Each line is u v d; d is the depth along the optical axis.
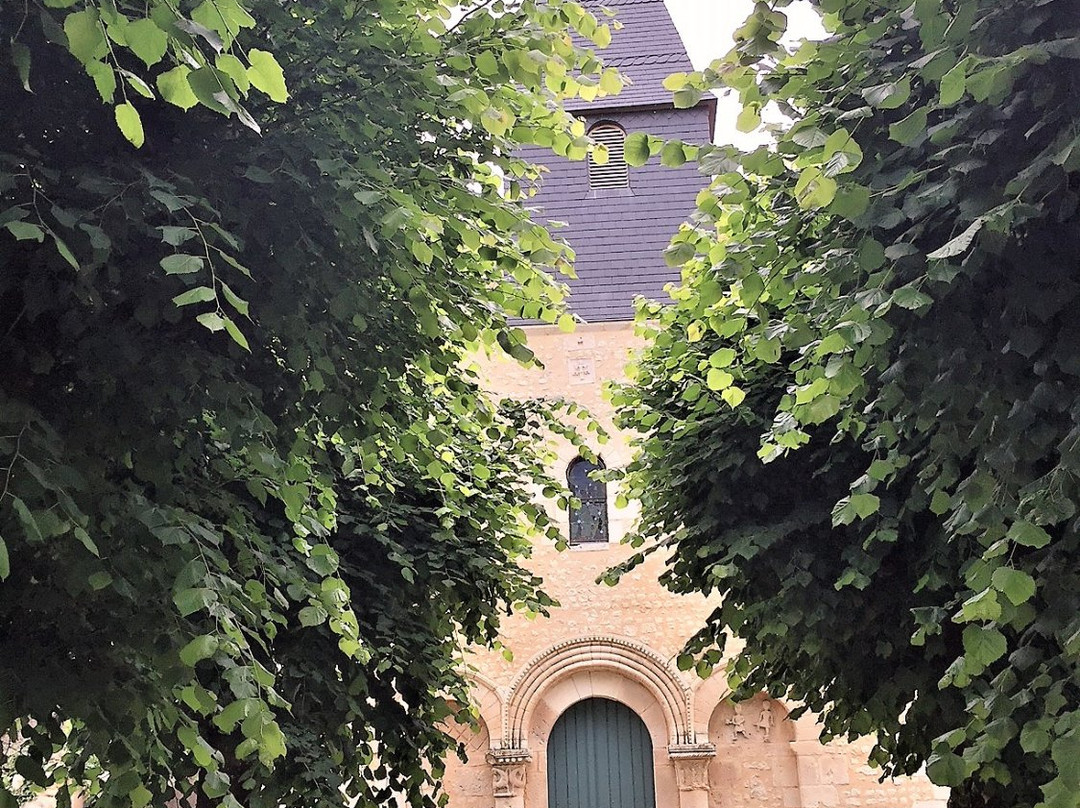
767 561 6.64
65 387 3.32
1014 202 3.21
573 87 4.64
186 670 3.36
